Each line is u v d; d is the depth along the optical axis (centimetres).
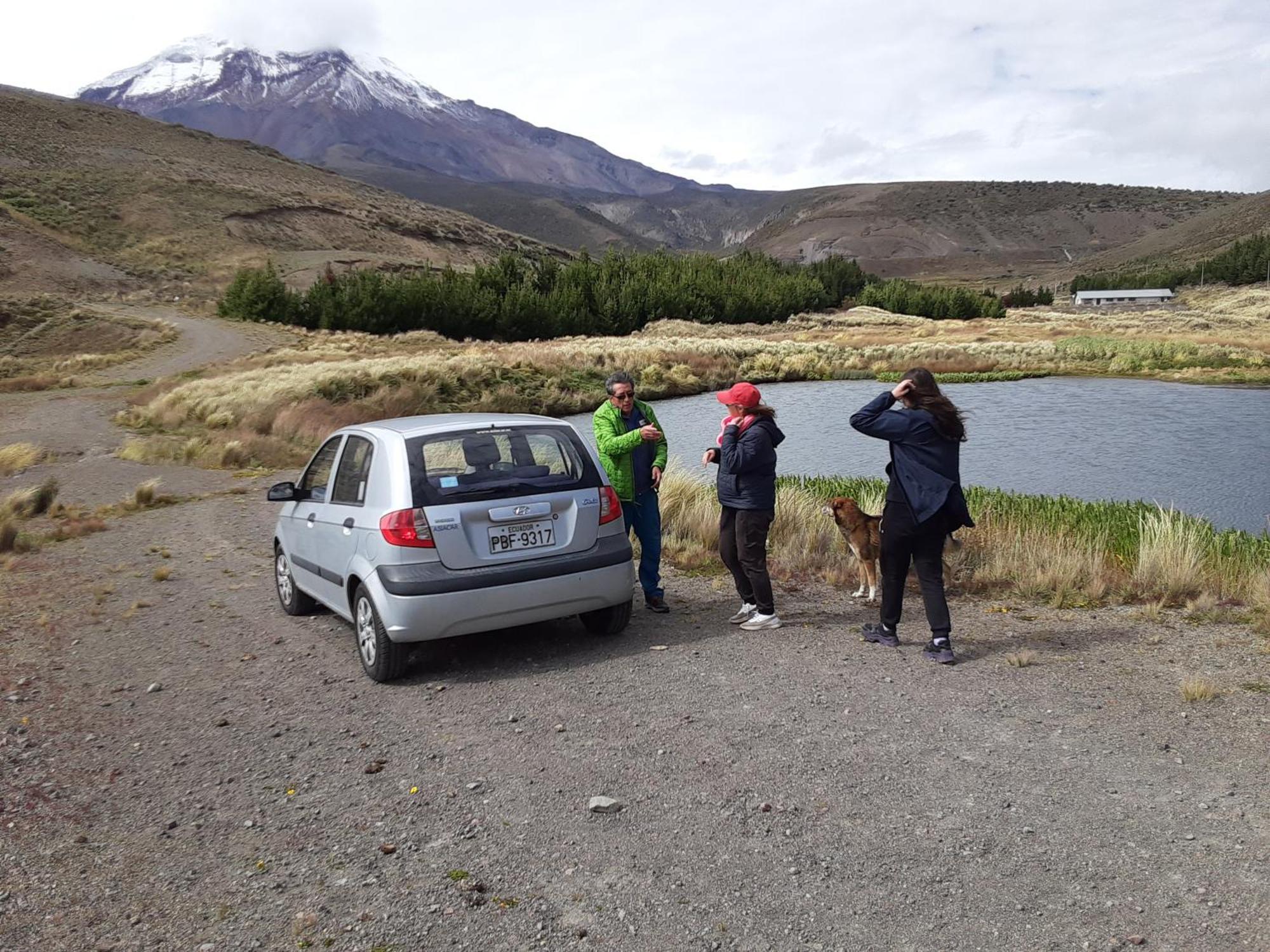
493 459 597
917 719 477
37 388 4378
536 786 415
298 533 711
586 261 8912
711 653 605
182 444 2117
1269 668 535
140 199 15388
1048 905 308
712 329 8212
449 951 295
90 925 319
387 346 6119
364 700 543
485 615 567
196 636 700
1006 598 744
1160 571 750
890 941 292
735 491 645
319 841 373
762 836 361
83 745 489
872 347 5688
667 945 294
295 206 17288
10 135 16600
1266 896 308
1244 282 17750
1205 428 2714
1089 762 418
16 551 1057
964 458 2267
